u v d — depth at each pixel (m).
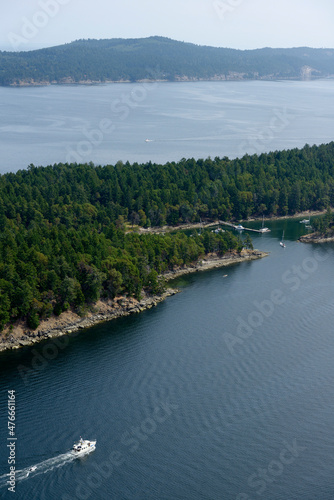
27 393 172.62
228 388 176.88
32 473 141.62
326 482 140.88
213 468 144.62
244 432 157.25
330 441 154.38
